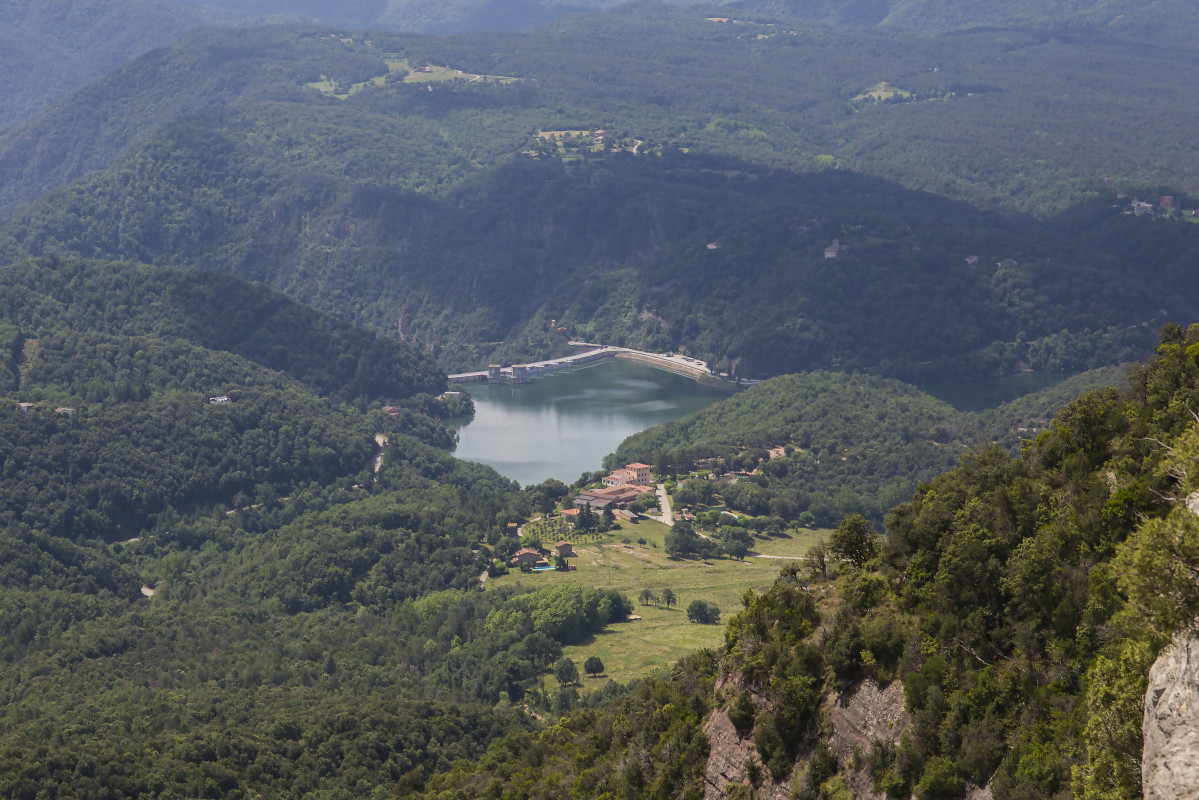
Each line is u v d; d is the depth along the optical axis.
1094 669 69.44
